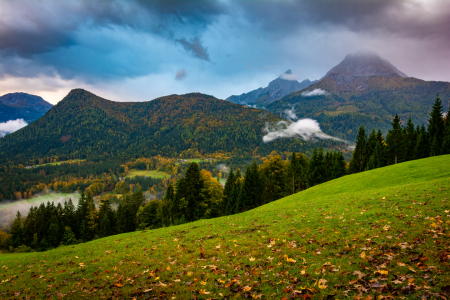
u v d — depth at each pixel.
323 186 44.03
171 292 8.55
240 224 21.45
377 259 8.67
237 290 8.03
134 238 22.81
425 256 8.09
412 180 30.80
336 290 7.05
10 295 10.28
